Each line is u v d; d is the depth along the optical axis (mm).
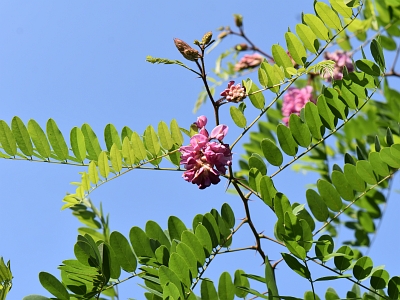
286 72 3387
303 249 2795
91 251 2896
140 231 3180
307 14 3320
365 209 5172
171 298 2736
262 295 2824
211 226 3166
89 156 3393
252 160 3328
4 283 2955
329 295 3445
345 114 3324
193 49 3125
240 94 3229
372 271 2957
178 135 3354
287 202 2871
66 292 2951
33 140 3326
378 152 3254
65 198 3217
